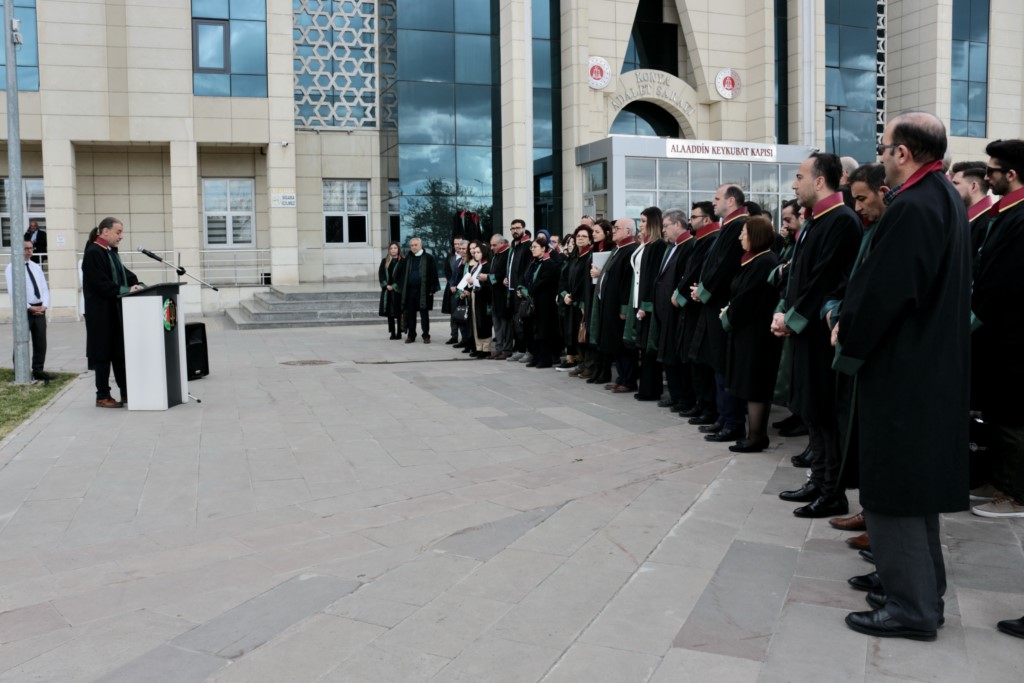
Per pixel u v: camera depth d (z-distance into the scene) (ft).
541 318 35.83
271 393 30.73
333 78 79.30
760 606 11.68
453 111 76.89
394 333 50.80
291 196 74.08
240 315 65.05
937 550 10.94
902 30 96.58
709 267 21.85
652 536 14.60
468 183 77.56
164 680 9.91
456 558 13.75
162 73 70.13
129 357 27.22
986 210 16.89
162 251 75.46
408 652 10.50
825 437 15.43
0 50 66.95
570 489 17.69
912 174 10.25
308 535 15.23
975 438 15.24
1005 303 14.49
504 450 21.75
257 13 72.13
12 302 33.65
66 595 12.64
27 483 18.84
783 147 78.23
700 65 84.94
